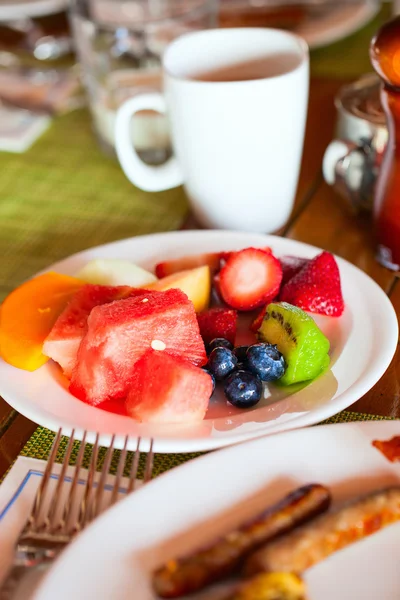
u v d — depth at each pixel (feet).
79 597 0.95
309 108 2.11
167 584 0.93
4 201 1.90
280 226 1.69
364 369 1.23
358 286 1.40
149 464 1.10
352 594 0.96
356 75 2.31
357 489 1.05
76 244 1.72
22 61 2.68
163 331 1.24
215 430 1.15
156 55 2.16
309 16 2.58
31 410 1.19
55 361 1.29
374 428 1.11
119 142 1.67
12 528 1.06
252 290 1.41
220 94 1.48
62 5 2.74
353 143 1.58
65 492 1.10
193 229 1.71
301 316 1.26
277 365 1.24
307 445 1.09
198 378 1.18
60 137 2.17
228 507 1.03
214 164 1.57
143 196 1.88
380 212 1.47
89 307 1.32
